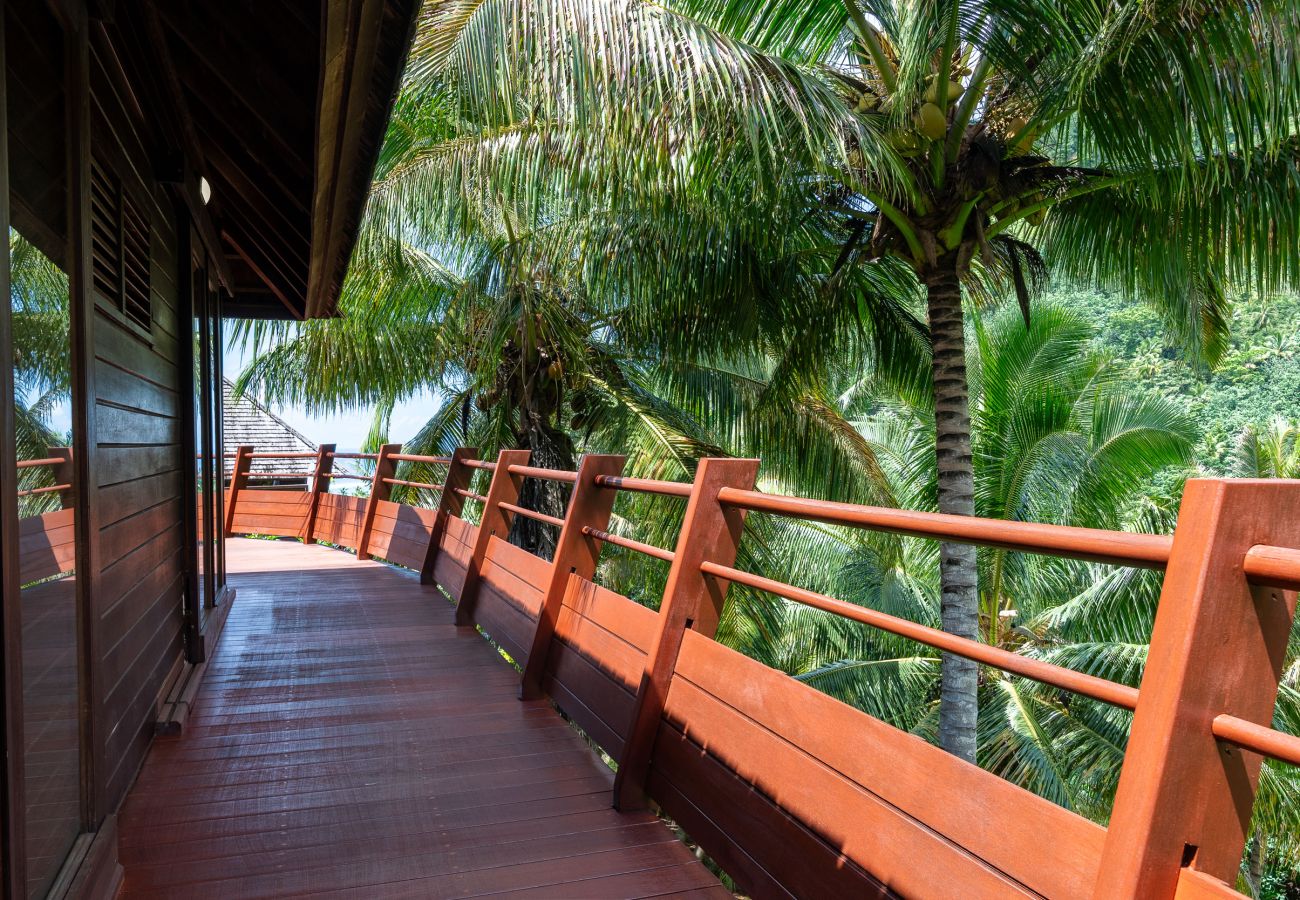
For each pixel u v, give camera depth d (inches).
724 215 255.6
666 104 203.5
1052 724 358.6
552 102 213.6
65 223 86.2
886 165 233.3
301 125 133.6
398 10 101.4
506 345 396.5
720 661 102.4
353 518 372.2
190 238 174.4
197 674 169.5
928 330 338.0
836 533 427.2
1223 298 318.0
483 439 439.8
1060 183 260.8
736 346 332.8
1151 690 51.2
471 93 227.5
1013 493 420.8
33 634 71.2
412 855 102.0
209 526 209.8
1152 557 54.1
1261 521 51.9
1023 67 225.8
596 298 338.6
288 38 116.0
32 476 71.3
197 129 177.3
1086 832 56.7
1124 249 286.7
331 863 100.1
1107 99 222.8
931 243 264.1
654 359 393.1
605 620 137.5
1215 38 199.0
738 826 92.0
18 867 63.6
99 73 107.6
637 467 358.9
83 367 89.1
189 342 174.1
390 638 211.9
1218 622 50.6
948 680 277.0
